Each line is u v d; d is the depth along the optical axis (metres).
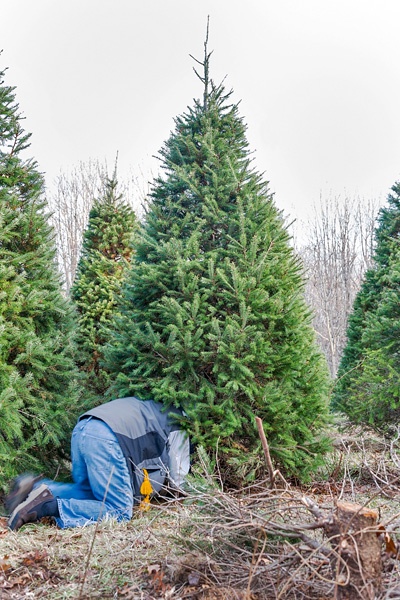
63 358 4.66
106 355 4.84
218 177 4.90
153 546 2.97
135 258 5.07
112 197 9.38
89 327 7.73
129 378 4.39
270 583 2.41
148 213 5.10
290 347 4.41
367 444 5.81
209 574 2.54
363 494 4.12
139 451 3.77
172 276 4.59
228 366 4.26
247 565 2.48
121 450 3.66
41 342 4.62
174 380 4.29
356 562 2.08
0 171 4.84
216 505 2.90
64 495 3.72
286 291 4.67
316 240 27.52
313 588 2.32
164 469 3.92
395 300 5.39
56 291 4.93
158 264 4.77
